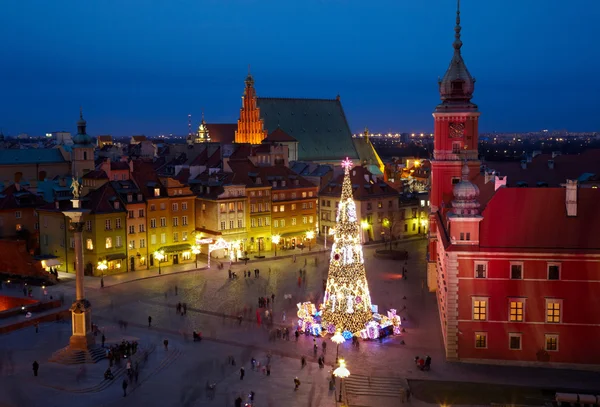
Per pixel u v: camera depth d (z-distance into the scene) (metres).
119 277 121.88
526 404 65.31
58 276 121.88
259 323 93.38
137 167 137.00
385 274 126.69
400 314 98.31
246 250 145.38
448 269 76.31
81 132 176.00
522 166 134.50
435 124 112.62
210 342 85.31
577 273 74.06
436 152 112.31
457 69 111.19
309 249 152.75
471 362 76.88
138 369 74.44
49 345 83.00
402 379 71.94
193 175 160.38
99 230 122.25
